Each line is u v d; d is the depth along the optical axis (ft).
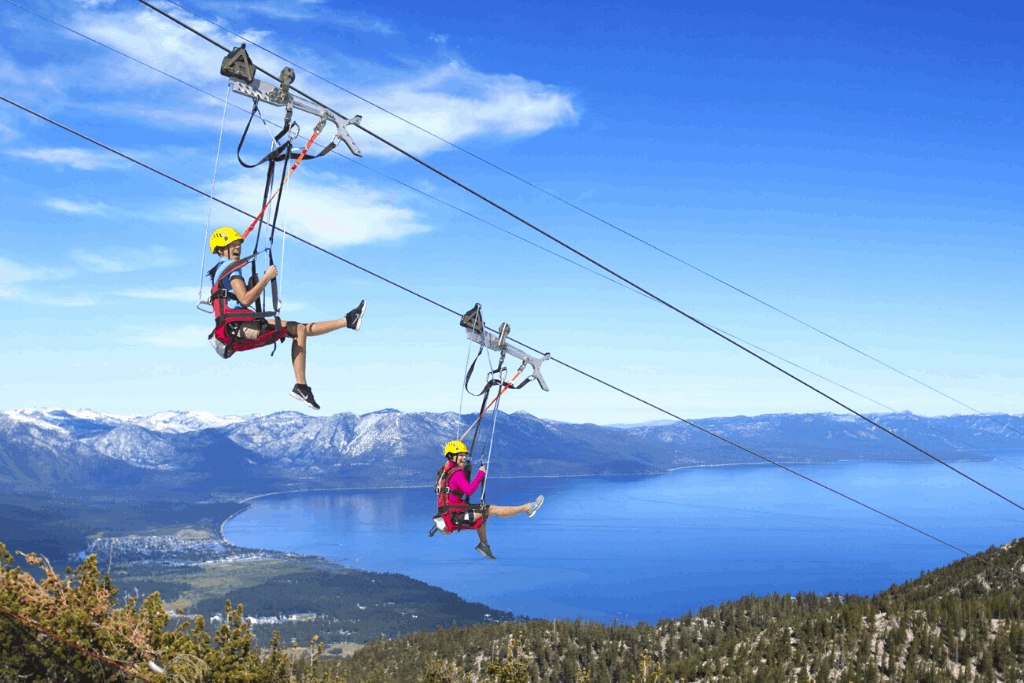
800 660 244.63
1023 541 308.81
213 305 33.30
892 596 303.48
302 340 33.65
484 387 48.98
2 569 55.83
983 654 212.84
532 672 367.04
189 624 60.90
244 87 34.47
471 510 43.34
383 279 49.29
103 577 59.21
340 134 35.88
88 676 54.29
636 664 356.59
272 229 34.42
